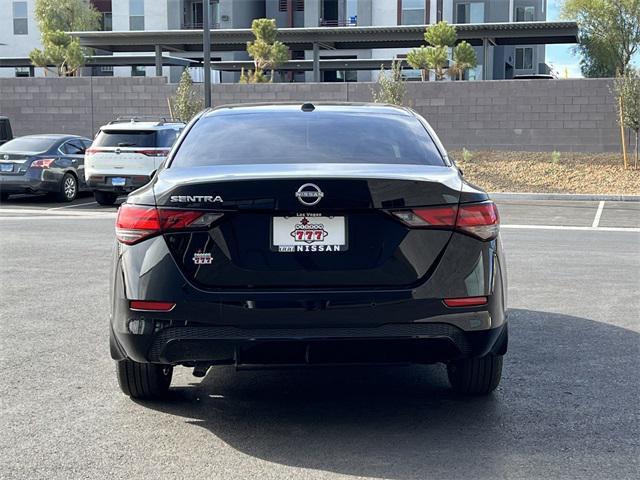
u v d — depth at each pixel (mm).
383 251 4051
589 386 5148
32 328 6656
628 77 21719
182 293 4012
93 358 5801
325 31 39969
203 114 5262
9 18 56219
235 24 54875
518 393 5020
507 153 24516
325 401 4906
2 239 11992
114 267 4270
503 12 51375
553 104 24578
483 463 3926
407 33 40125
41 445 4164
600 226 14312
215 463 3930
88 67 56219
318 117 5070
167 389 4930
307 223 4031
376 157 4617
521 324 6805
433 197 4074
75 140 19219
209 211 4027
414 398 4949
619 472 3824
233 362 4078
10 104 28109
